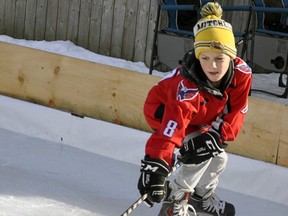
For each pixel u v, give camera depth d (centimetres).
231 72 331
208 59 316
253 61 724
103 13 893
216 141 343
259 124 491
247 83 342
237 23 874
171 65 708
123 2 876
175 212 373
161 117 340
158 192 310
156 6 848
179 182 368
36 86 602
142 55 865
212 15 326
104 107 571
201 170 364
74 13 919
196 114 334
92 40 905
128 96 557
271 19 759
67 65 586
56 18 933
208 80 324
